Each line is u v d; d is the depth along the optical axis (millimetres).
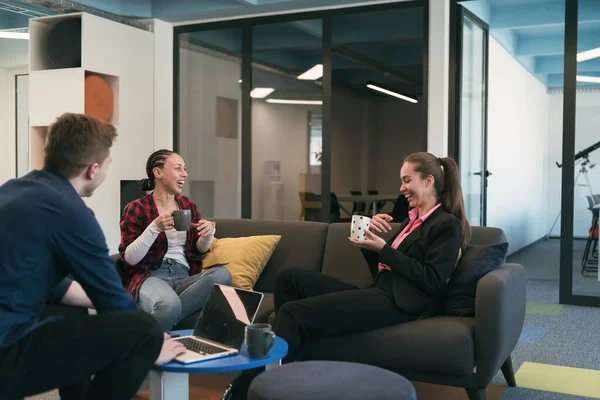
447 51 5613
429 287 2721
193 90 6848
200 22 6711
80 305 2414
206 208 6840
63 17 5844
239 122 6617
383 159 12383
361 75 9766
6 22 6512
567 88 5180
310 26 6270
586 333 4293
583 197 5176
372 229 3031
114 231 6121
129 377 1940
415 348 2623
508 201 8914
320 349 2789
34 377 1835
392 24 5934
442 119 5566
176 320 2957
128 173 6270
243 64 6559
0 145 8000
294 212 6430
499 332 2557
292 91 6375
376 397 1752
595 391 3080
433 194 2984
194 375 3293
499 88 8250
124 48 6176
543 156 11336
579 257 5230
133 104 6312
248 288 3352
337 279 3201
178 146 6910
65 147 2016
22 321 1888
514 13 7125
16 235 1860
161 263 3289
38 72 5906
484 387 2592
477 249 2889
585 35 5113
